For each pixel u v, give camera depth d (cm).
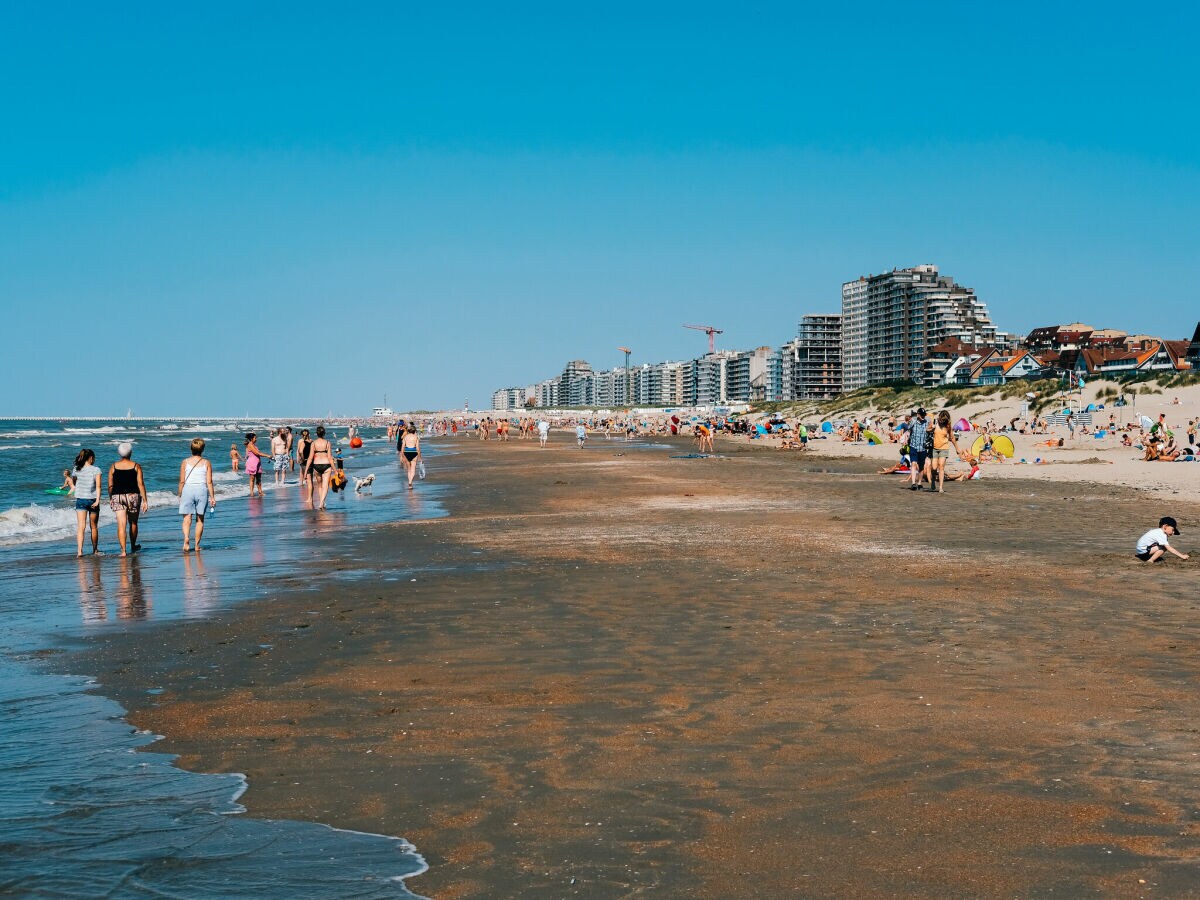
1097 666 688
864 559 1270
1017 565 1200
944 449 2508
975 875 357
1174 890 344
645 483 2944
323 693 638
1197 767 471
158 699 628
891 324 19325
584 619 889
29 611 991
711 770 475
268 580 1183
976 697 608
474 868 369
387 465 4547
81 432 13338
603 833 400
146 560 1424
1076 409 8706
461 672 692
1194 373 9200
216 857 380
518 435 11575
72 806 435
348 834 402
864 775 466
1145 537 1227
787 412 17150
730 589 1044
